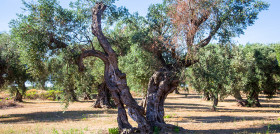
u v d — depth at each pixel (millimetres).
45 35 9492
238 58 21766
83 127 12047
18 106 28188
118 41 13211
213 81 14102
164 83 10961
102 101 26391
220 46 11422
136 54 13797
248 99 27938
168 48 11469
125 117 10164
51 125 13047
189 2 10328
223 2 10469
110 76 10328
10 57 17016
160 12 12867
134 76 19688
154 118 10789
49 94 40844
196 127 11812
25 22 9531
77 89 11047
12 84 21125
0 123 14508
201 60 12609
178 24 10258
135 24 13547
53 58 10344
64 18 10023
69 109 24672
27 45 9250
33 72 10242
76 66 10320
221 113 19875
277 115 17422
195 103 34188
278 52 20594
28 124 13711
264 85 25328
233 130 10680
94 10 10438
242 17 10453
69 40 10188
